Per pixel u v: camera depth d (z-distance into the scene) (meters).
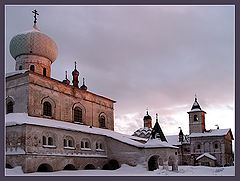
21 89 41.00
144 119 89.56
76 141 41.66
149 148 42.78
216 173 39.81
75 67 52.59
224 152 80.75
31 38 46.84
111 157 46.12
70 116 47.38
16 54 47.56
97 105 55.16
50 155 36.22
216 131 85.19
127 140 47.44
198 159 81.12
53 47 49.44
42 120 39.41
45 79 43.47
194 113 88.25
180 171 43.31
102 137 47.34
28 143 33.50
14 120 35.06
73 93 48.97
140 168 42.41
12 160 33.56
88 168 44.53
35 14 51.22
